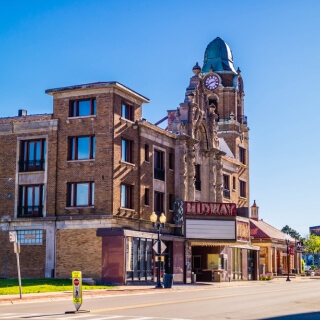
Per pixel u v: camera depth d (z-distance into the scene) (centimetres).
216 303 2770
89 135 4653
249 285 5378
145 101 5059
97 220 4503
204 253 5972
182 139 5584
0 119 5034
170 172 5503
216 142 6369
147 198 5078
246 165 7600
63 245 4597
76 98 4728
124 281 4341
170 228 5388
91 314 2192
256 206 8669
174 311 2316
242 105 7712
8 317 2073
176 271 5222
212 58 7794
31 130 4850
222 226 5450
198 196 6009
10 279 4353
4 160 4922
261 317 2116
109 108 4600
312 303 2878
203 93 6159
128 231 4425
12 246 4794
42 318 2030
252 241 7950
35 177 4803
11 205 4841
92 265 4466
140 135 4981
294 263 9169
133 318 2030
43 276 4641
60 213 4666
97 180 4572
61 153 4728
